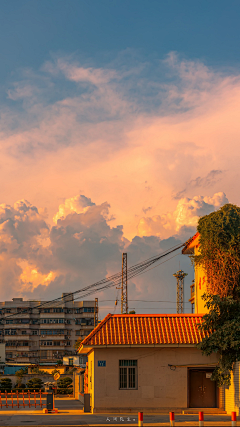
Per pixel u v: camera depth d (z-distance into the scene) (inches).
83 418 933.2
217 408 1045.8
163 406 1039.0
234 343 956.0
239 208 1063.6
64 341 5147.6
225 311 1021.8
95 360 1051.9
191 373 1065.5
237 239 1040.8
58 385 2645.2
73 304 5315.0
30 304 5251.0
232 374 1008.9
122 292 3034.0
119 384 1044.5
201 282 1286.9
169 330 1075.9
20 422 876.0
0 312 5255.9
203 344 1008.9
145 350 1059.3
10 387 3053.6
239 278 1035.3
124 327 1082.7
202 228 1083.9
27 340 5128.0
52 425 809.5
